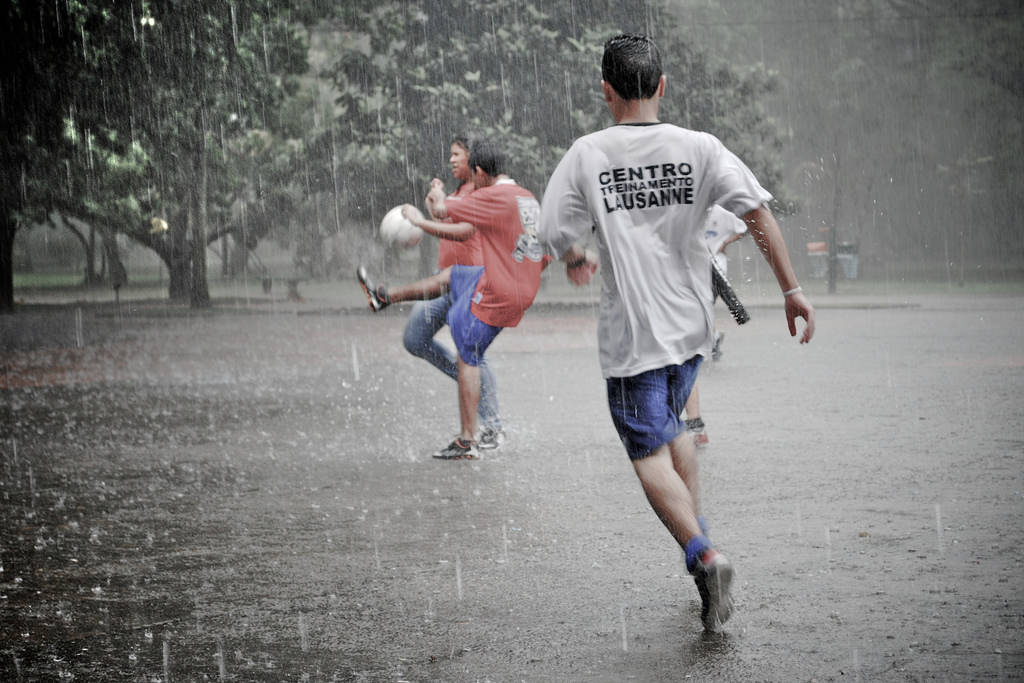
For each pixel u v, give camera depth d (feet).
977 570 14.65
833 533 16.83
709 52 112.57
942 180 157.89
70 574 15.58
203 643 12.53
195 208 102.17
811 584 14.15
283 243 167.32
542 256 24.52
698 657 11.64
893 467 22.08
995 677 10.84
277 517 19.01
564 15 93.81
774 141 112.57
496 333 24.67
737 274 111.24
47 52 59.11
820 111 161.17
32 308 102.68
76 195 84.94
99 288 156.35
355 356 51.08
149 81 67.87
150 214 93.76
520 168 89.71
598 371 42.80
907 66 157.07
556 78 91.20
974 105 152.05
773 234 13.46
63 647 12.48
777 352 47.34
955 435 25.84
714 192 13.41
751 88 107.96
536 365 45.32
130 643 12.60
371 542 17.15
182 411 32.94
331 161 101.14
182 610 13.82
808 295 98.63
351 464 24.09
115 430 29.40
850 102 159.22
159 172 85.40
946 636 12.07
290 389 38.24
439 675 11.32
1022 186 152.15
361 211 104.58
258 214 120.57
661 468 13.17
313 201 117.08
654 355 13.25
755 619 12.84
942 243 161.48
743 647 11.91
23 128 63.98
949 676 10.89
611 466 23.41
